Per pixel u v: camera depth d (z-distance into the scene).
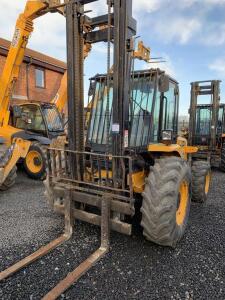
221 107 8.68
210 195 5.27
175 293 2.20
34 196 4.84
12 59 5.93
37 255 2.66
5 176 4.77
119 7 2.59
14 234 3.24
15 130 6.44
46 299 2.04
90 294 2.16
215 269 2.56
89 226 3.39
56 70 13.76
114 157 2.69
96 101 3.50
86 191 2.94
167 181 2.62
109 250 2.84
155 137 3.55
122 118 2.73
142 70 3.36
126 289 2.23
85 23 2.96
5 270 2.41
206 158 7.79
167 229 2.57
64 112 7.91
